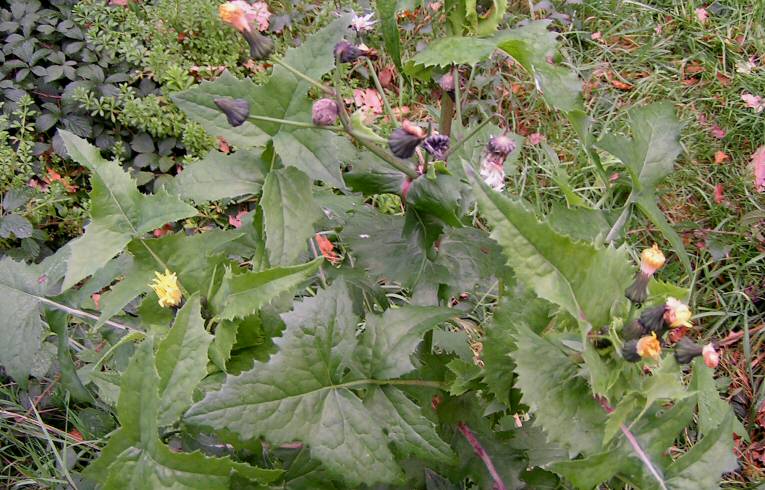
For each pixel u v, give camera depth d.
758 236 1.05
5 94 1.09
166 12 1.17
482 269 0.55
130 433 0.39
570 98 0.50
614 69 1.33
